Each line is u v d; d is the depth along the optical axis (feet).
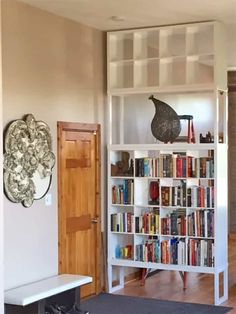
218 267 20.95
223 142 21.77
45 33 19.48
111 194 22.68
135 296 21.90
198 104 28.99
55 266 19.92
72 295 18.84
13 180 17.70
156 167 21.98
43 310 17.35
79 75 21.39
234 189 35.88
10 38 17.80
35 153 18.71
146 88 22.00
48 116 19.61
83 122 21.62
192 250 21.24
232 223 35.99
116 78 22.93
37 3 18.47
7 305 16.89
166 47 22.11
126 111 24.27
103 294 22.21
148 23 21.45
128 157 22.90
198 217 21.16
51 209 19.70
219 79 21.12
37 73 19.04
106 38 23.02
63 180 20.39
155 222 21.95
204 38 23.39
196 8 19.21
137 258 22.29
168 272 26.05
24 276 18.33
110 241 22.65
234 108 35.42
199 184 22.38
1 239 13.79
